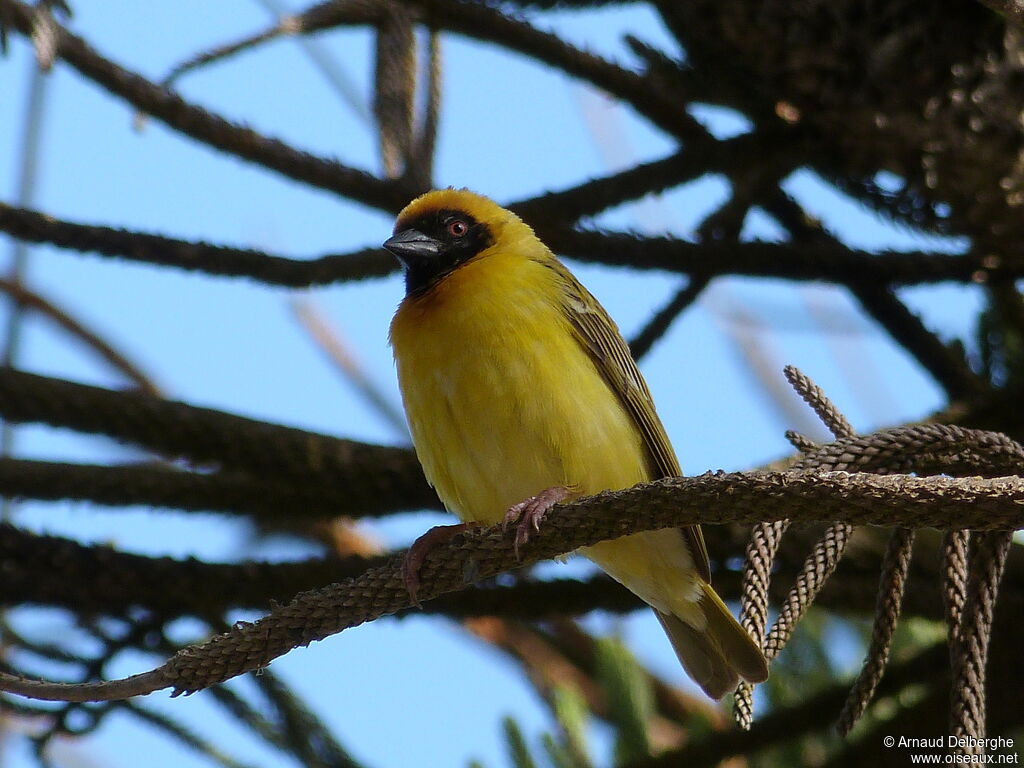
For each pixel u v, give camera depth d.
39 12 8.90
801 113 10.20
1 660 9.47
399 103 10.95
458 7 10.94
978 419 10.09
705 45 10.40
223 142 10.21
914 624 10.57
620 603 9.79
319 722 9.91
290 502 9.85
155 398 9.62
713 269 10.51
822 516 5.78
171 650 9.60
